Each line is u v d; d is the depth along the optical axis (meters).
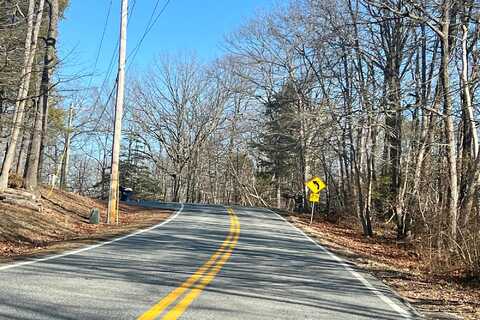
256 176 61.78
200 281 8.77
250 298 7.75
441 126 21.91
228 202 68.56
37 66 16.77
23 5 19.62
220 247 14.24
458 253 13.00
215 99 57.38
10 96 19.83
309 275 10.70
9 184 21.11
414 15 16.61
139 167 65.62
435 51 21.94
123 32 20.89
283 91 37.56
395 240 23.36
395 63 23.08
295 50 35.22
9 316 5.79
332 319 6.83
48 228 16.58
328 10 38.53
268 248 14.98
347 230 28.62
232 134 59.28
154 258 11.30
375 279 11.08
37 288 7.38
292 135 40.50
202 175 68.00
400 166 24.02
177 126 57.53
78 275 8.65
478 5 16.52
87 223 20.25
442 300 9.34
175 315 6.25
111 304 6.64
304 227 24.91
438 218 16.27
